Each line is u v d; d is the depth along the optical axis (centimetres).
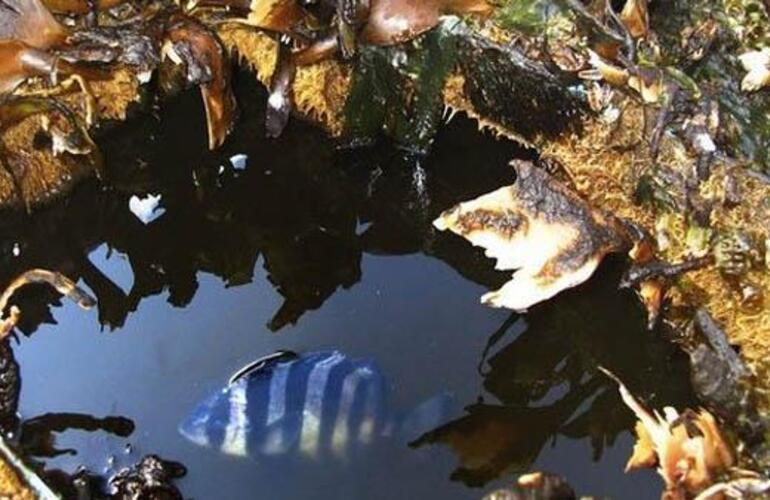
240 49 109
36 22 102
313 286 106
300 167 110
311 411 96
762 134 99
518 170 99
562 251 98
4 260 106
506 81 103
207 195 111
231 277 107
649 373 98
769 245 95
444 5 102
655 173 99
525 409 97
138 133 111
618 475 93
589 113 101
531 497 86
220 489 93
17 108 103
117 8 106
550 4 100
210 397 98
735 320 96
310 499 93
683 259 98
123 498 92
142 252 109
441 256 107
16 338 103
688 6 105
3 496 86
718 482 87
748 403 92
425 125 106
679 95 98
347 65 106
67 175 108
